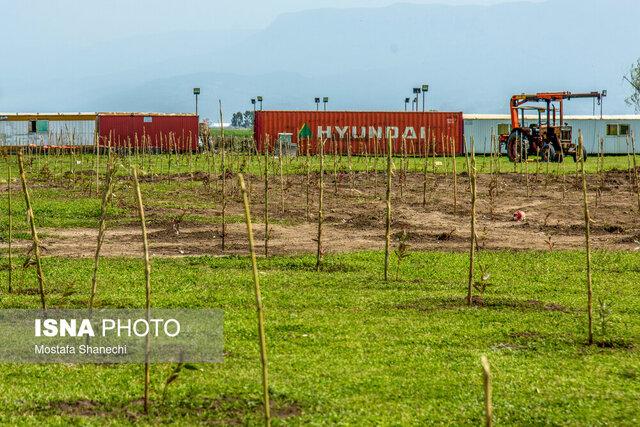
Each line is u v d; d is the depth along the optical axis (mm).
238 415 27656
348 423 26984
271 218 84750
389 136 53594
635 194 107688
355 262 60062
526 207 95625
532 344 37594
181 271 55062
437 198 102812
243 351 35406
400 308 44594
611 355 36031
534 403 29469
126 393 29656
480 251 66438
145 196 97812
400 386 31094
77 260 59156
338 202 97750
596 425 27422
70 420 26719
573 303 46812
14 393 29516
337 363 33938
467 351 36250
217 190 105188
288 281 52062
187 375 31812
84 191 102625
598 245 70625
